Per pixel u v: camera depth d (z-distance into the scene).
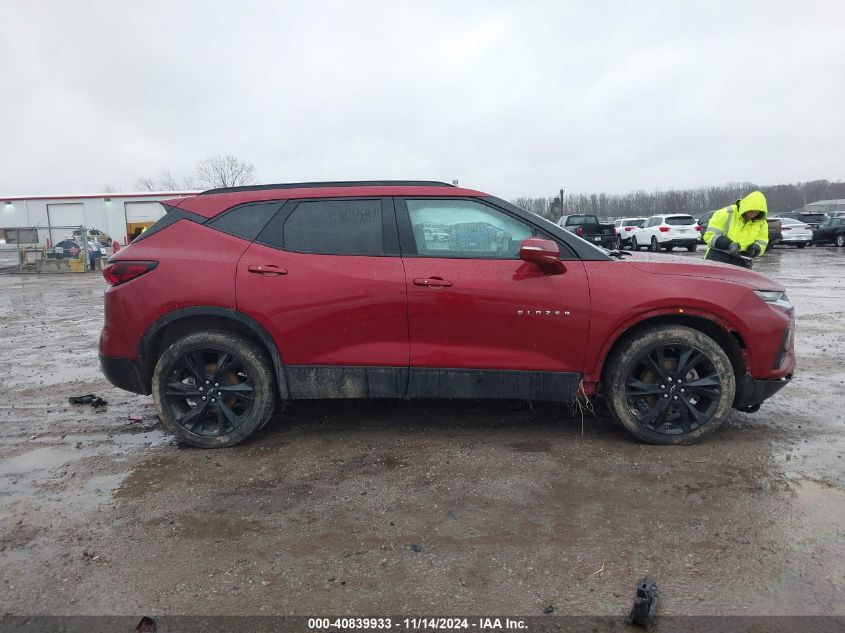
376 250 3.97
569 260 3.92
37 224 27.22
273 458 3.88
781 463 3.63
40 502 3.32
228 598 2.46
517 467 3.65
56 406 5.20
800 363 6.16
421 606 2.39
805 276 15.41
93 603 2.44
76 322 10.15
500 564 2.65
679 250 31.33
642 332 3.87
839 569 2.56
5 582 2.59
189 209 4.19
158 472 3.71
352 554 2.75
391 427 4.40
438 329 3.88
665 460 3.71
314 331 3.93
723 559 2.64
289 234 4.04
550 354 3.88
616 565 2.62
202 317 4.11
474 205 4.02
